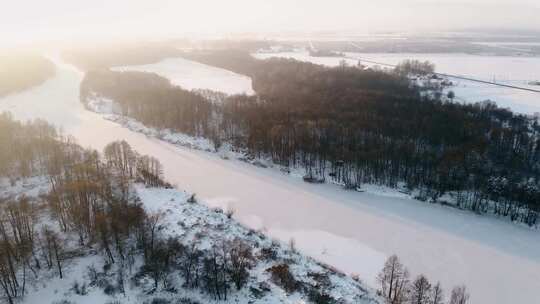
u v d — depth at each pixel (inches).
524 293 2773.1
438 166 4128.9
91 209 3230.8
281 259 2910.9
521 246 3294.8
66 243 2945.4
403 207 3882.9
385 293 2603.3
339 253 3149.6
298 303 2412.6
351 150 4480.8
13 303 2432.3
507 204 3747.5
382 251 3191.4
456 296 2449.6
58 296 2496.3
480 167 4109.3
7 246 2573.8
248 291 2513.5
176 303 2418.8
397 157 4242.1
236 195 4042.8
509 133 4658.0
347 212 3777.1
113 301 2447.1
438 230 3499.0
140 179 4013.3
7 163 4175.7
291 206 3860.7
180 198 3754.9
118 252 2834.6
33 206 3442.4
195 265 2723.9
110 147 4286.4
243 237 3166.8
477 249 3240.7
